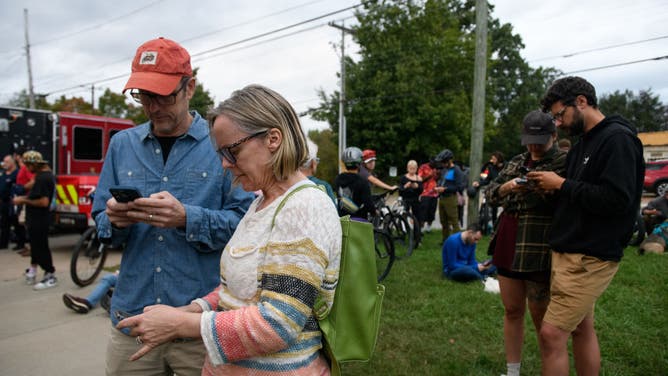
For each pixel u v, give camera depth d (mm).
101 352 3658
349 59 29812
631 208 2100
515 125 46562
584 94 2193
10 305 4824
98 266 5871
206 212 1649
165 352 1713
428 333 3713
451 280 5305
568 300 2154
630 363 3131
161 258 1731
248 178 1264
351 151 5254
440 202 7766
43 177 5414
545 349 2236
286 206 1175
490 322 3908
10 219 8008
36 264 5672
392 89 27844
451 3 36000
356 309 1300
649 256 6438
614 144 2051
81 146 9555
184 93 1737
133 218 1564
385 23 29469
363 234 1337
